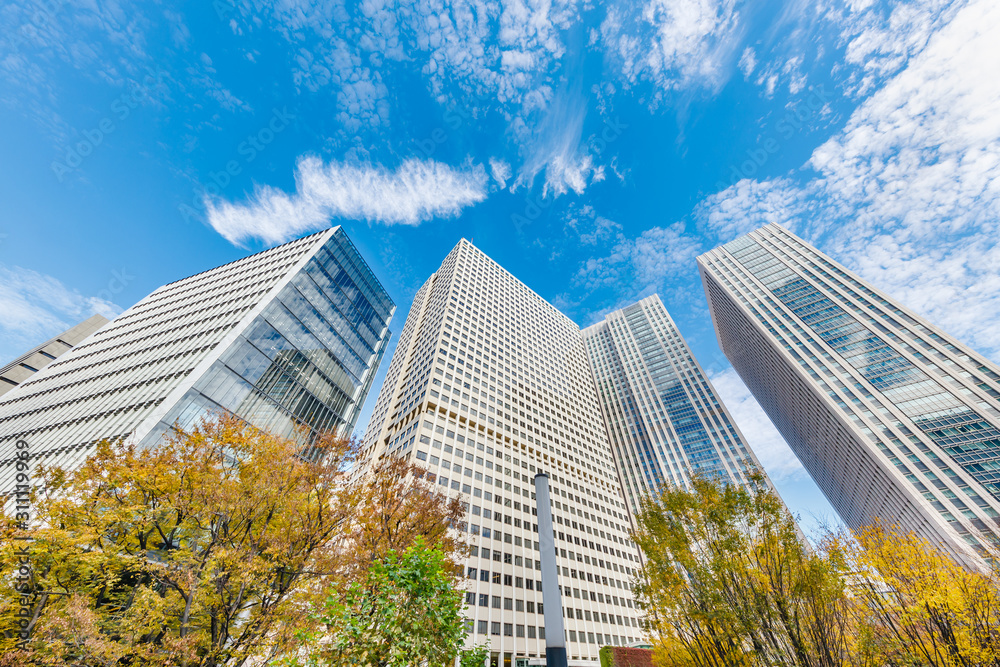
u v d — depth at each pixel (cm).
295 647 1362
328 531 1789
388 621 1026
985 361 5806
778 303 9056
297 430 2256
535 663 4341
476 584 4544
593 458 8538
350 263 7712
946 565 1447
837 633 1269
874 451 5766
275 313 5419
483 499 5509
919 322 6919
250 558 1509
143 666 1295
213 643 1380
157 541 1778
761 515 1422
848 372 6931
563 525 6362
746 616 1255
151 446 3372
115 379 4747
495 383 7662
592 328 16162
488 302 9625
